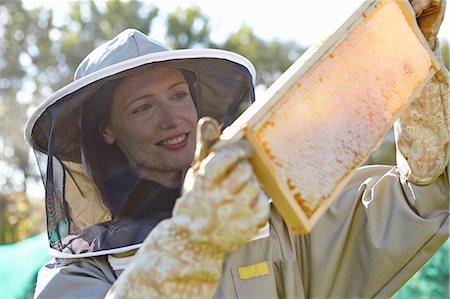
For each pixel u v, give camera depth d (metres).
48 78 17.06
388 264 2.07
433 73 1.68
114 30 17.23
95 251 2.05
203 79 2.24
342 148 1.45
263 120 1.38
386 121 1.55
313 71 1.48
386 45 1.60
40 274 2.19
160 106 2.13
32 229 11.92
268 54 18.06
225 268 2.02
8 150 16.00
